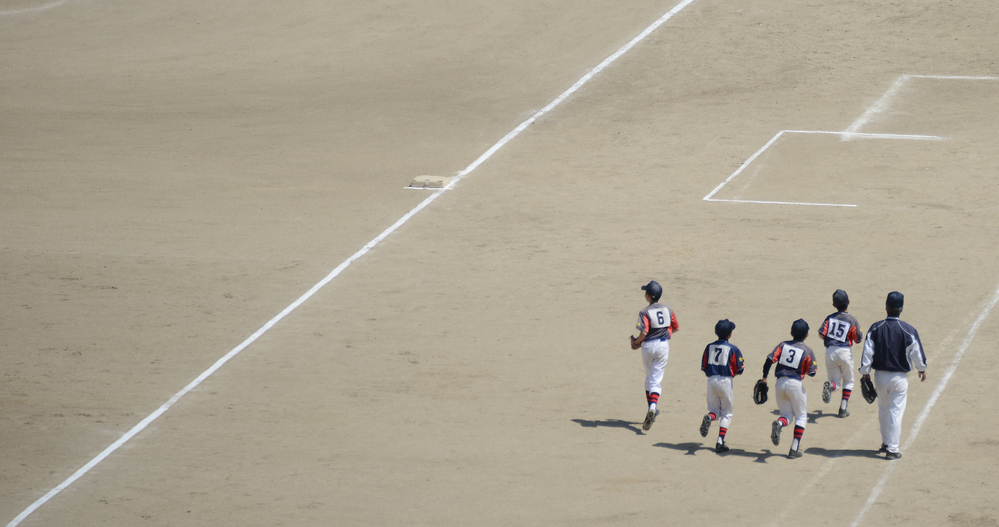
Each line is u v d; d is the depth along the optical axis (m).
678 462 39.34
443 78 124.06
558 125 107.81
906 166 89.12
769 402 47.38
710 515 34.00
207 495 36.66
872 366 39.06
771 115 105.50
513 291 64.31
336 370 51.53
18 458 40.53
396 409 46.19
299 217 82.44
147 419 44.97
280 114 114.00
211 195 88.75
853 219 76.88
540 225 79.00
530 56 128.88
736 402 47.19
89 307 61.62
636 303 61.25
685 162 94.25
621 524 33.47
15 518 34.91
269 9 147.88
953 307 57.69
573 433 43.03
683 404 46.69
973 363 49.25
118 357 53.34
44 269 69.00
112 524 34.22
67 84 125.19
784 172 89.81
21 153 101.12
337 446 41.69
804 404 39.19
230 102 118.25
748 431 43.34
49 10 152.12
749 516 33.81
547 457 40.19
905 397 38.72
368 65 129.12
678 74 119.75
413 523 33.88
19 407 46.25
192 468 39.41
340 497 36.31
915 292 60.59
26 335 56.53
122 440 42.53
